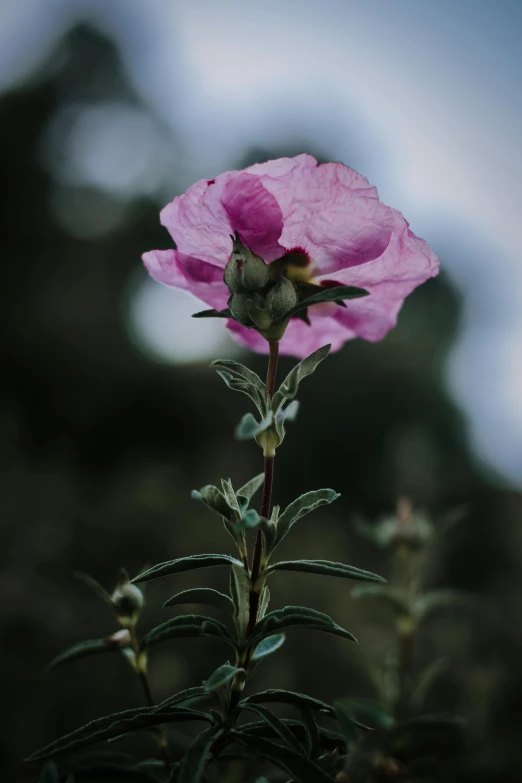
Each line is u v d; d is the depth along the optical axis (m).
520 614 4.79
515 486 11.69
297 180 1.35
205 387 14.40
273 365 1.43
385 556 8.73
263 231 1.40
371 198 1.36
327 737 1.44
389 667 2.29
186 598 1.38
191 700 1.67
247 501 1.46
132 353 14.38
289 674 4.61
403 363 15.40
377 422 14.90
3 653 4.50
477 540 9.80
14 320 13.45
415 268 1.51
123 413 13.71
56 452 12.45
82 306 14.33
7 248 14.38
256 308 1.40
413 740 2.17
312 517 10.55
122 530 7.95
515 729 3.28
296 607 1.34
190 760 1.27
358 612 6.01
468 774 2.48
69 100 16.12
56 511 8.04
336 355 15.26
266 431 1.39
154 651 4.61
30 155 15.05
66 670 4.45
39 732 3.84
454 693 3.70
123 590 1.67
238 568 1.38
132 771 1.61
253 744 1.32
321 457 14.73
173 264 1.62
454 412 15.52
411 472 5.61
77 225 15.75
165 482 10.41
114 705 4.20
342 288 1.36
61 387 13.35
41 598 5.45
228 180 1.36
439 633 4.63
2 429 9.66
